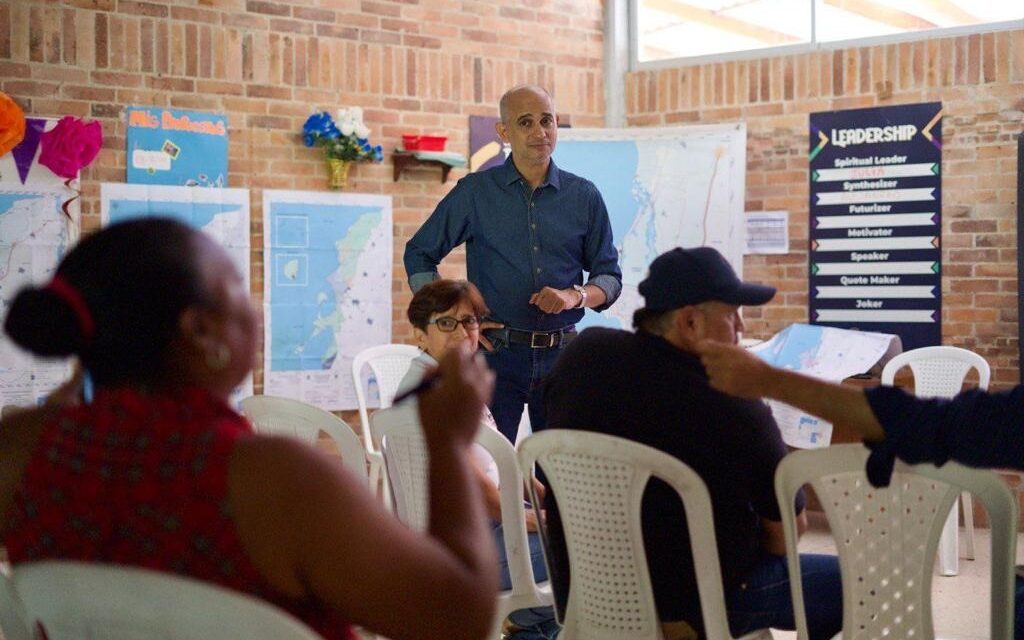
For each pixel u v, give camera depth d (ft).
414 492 10.00
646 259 20.54
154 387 4.16
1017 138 18.49
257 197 19.22
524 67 21.38
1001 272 19.07
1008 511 6.73
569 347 8.50
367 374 20.20
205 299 4.12
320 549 3.83
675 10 21.79
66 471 4.13
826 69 20.33
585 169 20.61
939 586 15.48
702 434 7.75
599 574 8.04
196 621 4.01
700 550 7.63
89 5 17.94
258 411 11.05
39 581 4.21
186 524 3.96
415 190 20.45
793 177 20.62
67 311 4.02
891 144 19.77
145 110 18.35
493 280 14.65
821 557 8.69
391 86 20.21
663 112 21.76
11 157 17.49
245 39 19.02
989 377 17.30
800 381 6.44
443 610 3.86
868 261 20.03
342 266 19.86
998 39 18.99
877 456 6.39
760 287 7.89
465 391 4.20
